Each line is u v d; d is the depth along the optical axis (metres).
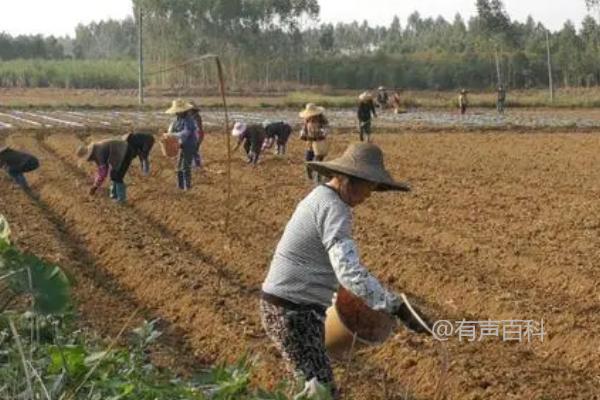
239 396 5.73
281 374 8.60
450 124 43.09
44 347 6.34
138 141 18.53
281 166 24.20
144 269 12.83
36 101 64.81
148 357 9.16
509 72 102.00
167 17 98.00
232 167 23.94
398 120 46.69
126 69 98.88
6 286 5.73
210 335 10.16
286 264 6.16
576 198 19.06
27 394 5.15
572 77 99.06
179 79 98.88
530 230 15.39
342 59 110.88
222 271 13.21
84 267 13.38
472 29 128.62
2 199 19.09
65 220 17.25
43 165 24.47
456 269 12.68
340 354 6.50
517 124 42.97
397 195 19.36
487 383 8.52
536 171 24.22
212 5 98.75
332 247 5.87
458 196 19.42
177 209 17.44
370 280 5.75
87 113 50.81
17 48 146.50
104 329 10.29
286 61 106.81
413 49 135.25
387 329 6.36
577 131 39.47
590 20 100.69
